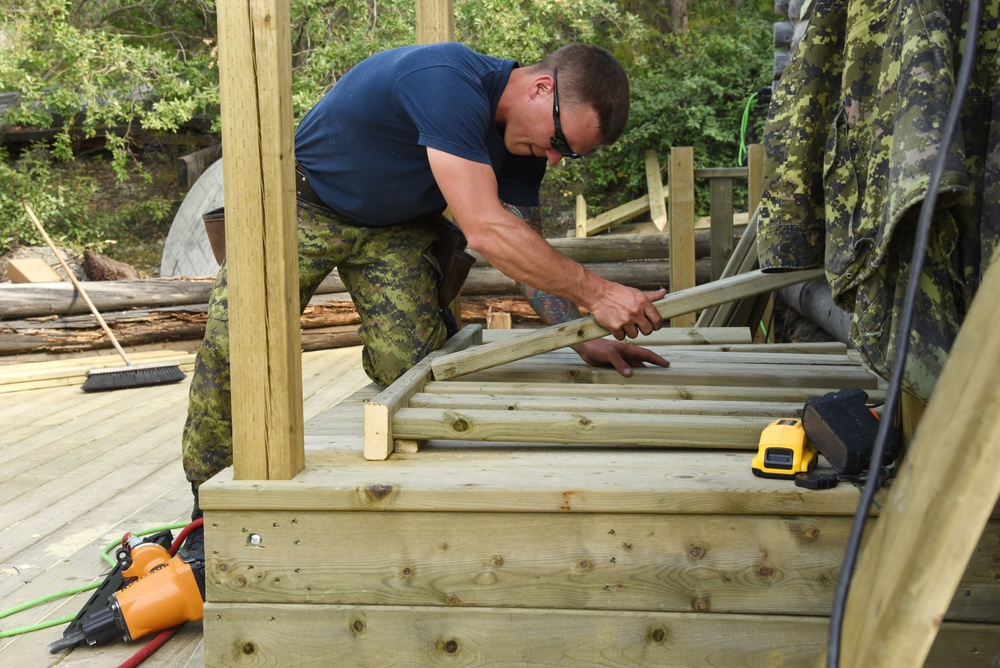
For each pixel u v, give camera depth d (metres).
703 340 2.90
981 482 0.81
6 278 7.98
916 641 0.84
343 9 9.19
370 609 1.54
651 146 9.43
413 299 2.44
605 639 1.51
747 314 4.32
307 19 9.14
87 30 8.78
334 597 1.55
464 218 1.85
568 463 1.67
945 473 0.84
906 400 1.56
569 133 2.00
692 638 1.50
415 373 2.10
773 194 1.65
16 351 5.53
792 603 1.48
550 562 1.51
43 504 2.97
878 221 1.41
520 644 1.52
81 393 5.03
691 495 1.47
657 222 7.73
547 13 8.98
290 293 1.55
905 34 1.36
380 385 2.55
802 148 1.62
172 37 10.33
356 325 6.50
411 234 2.45
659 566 1.49
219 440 2.13
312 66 8.47
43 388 5.14
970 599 1.46
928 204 0.98
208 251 7.90
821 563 1.47
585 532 1.50
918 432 0.89
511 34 8.41
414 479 1.55
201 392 2.08
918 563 0.84
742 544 1.48
